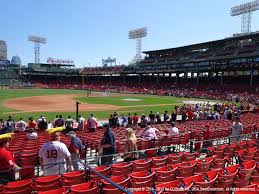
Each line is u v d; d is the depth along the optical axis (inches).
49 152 320.8
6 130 746.2
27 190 270.5
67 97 2664.9
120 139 648.4
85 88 4087.1
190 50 3703.3
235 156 462.9
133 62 4667.8
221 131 714.2
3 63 5310.0
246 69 2881.4
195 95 2834.6
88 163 493.0
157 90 3363.7
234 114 1151.0
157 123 1089.4
